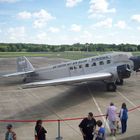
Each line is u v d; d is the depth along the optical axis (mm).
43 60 77875
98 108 18562
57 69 28000
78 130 14016
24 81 31750
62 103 20375
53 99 21891
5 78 35719
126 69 23312
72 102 20625
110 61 25328
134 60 25250
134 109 18000
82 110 18141
